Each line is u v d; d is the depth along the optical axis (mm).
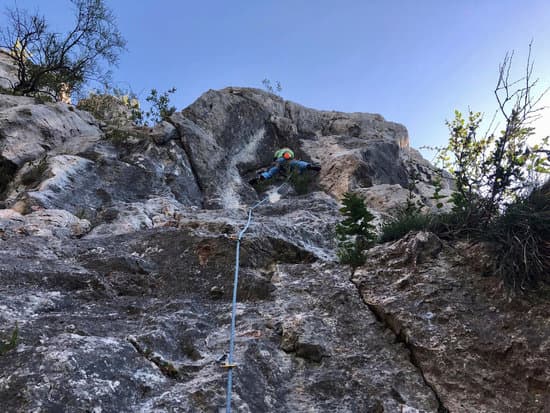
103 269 4402
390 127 12961
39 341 2930
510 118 4488
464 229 4605
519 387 3102
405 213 5699
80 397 2410
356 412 2893
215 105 10664
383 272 4344
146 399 2621
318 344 3432
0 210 6012
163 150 8953
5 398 2338
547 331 3334
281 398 2945
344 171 9742
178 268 4574
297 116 12141
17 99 9805
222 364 2953
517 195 4375
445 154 4945
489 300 3771
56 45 13602
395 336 3686
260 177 8734
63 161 7539
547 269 3770
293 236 5512
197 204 8531
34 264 4199
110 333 3225
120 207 6758
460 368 3271
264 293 4266
